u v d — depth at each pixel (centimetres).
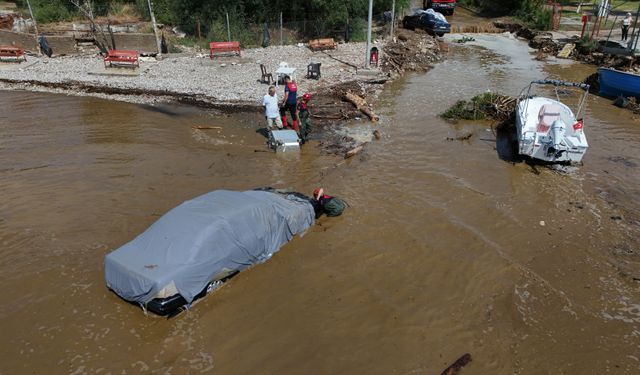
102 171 1318
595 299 897
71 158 1393
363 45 2881
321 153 1488
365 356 748
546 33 3397
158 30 2909
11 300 836
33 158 1385
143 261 805
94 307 823
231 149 1497
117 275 805
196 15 3069
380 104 1994
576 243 1067
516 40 3516
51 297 844
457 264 977
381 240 1048
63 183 1245
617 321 845
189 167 1360
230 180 1290
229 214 893
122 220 1082
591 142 1658
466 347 773
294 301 857
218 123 1712
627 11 4112
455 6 4397
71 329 777
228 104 1902
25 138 1531
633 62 2652
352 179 1324
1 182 1241
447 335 797
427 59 2791
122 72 2280
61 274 902
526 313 854
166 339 764
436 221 1127
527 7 3944
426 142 1603
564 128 1413
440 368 730
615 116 1950
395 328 807
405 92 2177
